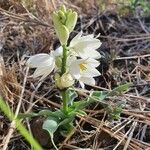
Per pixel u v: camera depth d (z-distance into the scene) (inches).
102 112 9.1
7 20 12.6
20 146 8.6
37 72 7.9
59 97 9.7
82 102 8.6
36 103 9.5
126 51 11.7
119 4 14.0
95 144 8.5
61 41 7.7
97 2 14.2
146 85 10.3
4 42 11.6
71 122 8.6
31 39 11.8
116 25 13.0
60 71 8.0
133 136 8.8
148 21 13.4
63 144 8.4
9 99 9.3
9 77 9.7
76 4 14.2
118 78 10.6
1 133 8.8
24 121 8.8
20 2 13.2
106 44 11.9
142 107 9.5
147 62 11.3
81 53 7.9
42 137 8.5
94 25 12.9
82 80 8.1
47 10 13.0
